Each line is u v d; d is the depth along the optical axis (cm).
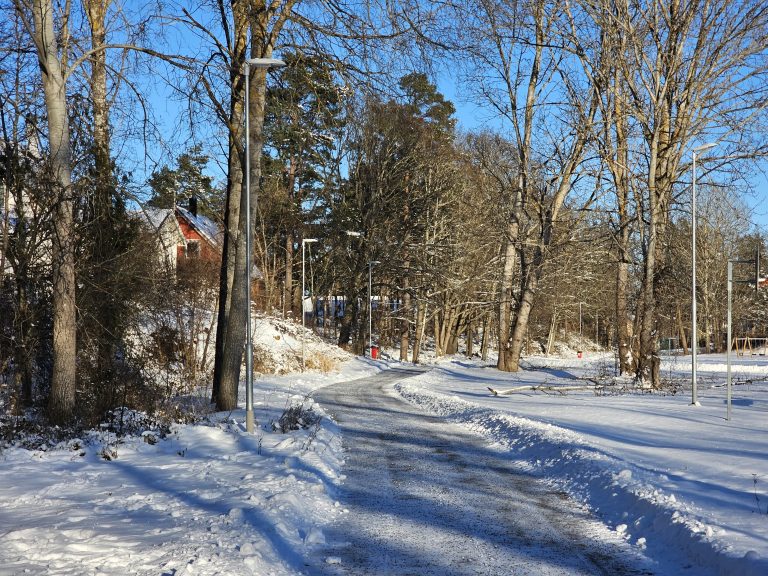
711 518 760
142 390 1819
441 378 3900
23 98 1528
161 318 2556
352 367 4625
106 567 604
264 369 3716
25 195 1559
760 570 573
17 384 1557
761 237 6994
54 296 1438
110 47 1473
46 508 831
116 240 1709
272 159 4544
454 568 661
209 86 1641
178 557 632
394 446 1466
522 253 4109
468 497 979
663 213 2881
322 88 1773
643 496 866
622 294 3359
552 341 8475
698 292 6538
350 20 1628
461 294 5734
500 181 3944
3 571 589
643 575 643
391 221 5166
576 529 809
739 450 1216
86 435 1350
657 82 2700
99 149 1611
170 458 1188
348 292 5544
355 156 4941
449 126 5281
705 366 4722
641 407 2036
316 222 5828
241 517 781
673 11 2630
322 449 1322
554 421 1666
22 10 1341
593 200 3434
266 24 1739
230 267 1950
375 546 736
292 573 639
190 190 3809
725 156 2625
